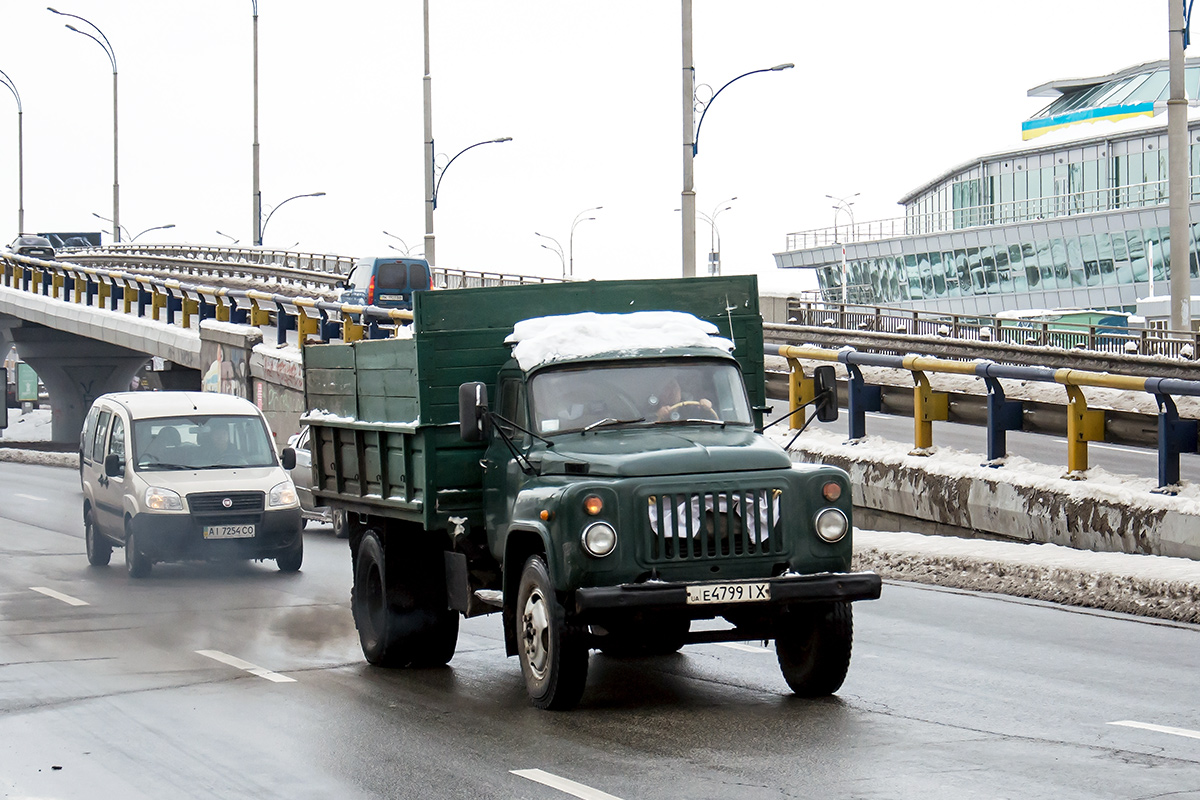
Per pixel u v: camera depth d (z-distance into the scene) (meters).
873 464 18.94
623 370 10.55
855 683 10.64
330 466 13.30
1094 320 78.94
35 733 9.62
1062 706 9.56
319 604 16.50
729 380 10.70
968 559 15.70
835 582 9.47
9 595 17.66
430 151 57.38
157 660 12.65
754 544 9.50
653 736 8.98
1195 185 86.69
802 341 51.34
